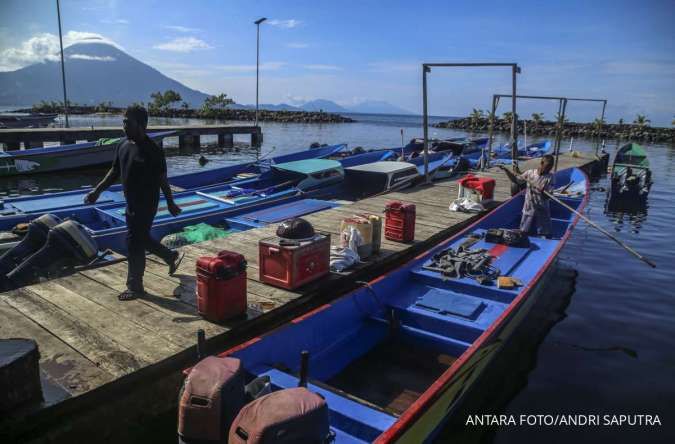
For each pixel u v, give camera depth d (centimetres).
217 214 951
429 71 1306
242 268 471
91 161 1883
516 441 444
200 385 291
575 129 5856
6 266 648
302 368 333
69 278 568
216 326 454
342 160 1614
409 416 321
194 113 6894
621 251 1063
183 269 606
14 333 427
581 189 1206
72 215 916
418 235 820
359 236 661
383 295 591
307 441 248
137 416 384
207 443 291
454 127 7106
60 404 328
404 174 1346
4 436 307
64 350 401
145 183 469
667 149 3997
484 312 560
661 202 1638
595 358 596
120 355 396
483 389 525
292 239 554
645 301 779
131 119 448
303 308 545
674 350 621
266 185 1278
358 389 458
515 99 1393
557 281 866
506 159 2070
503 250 780
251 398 331
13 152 1738
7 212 894
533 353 605
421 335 529
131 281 504
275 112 7906
